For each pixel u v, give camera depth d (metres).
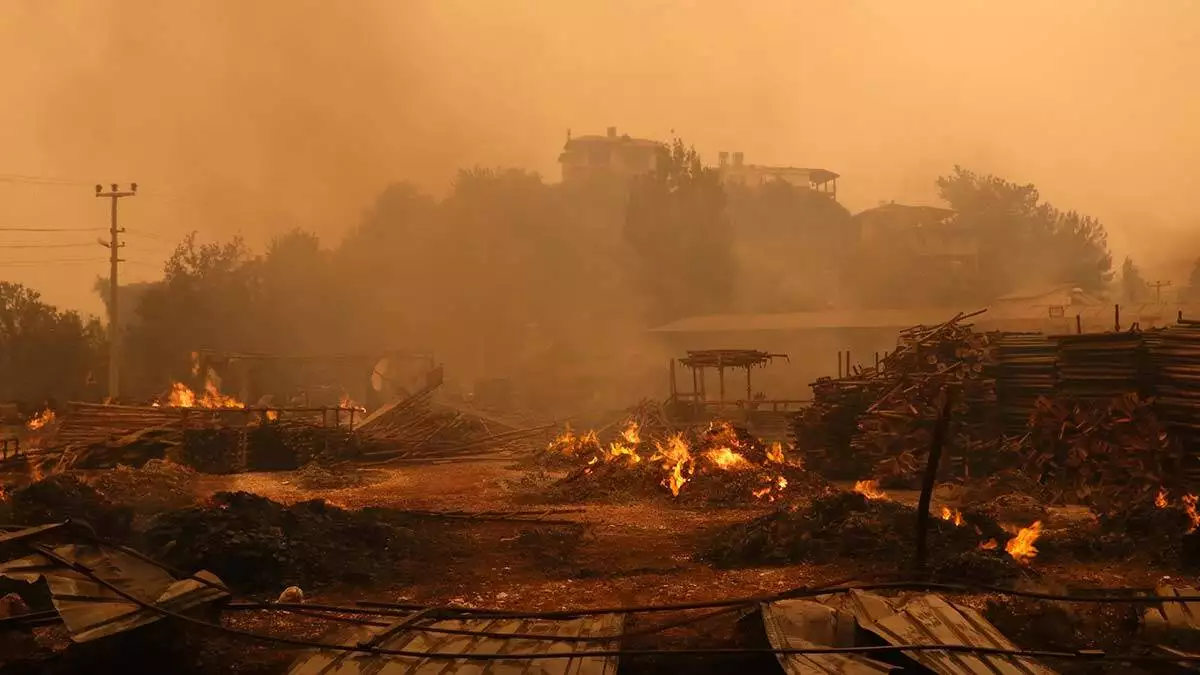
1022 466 20.80
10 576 8.13
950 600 9.70
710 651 7.75
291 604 9.15
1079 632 9.41
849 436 24.27
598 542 15.34
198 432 27.31
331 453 28.56
